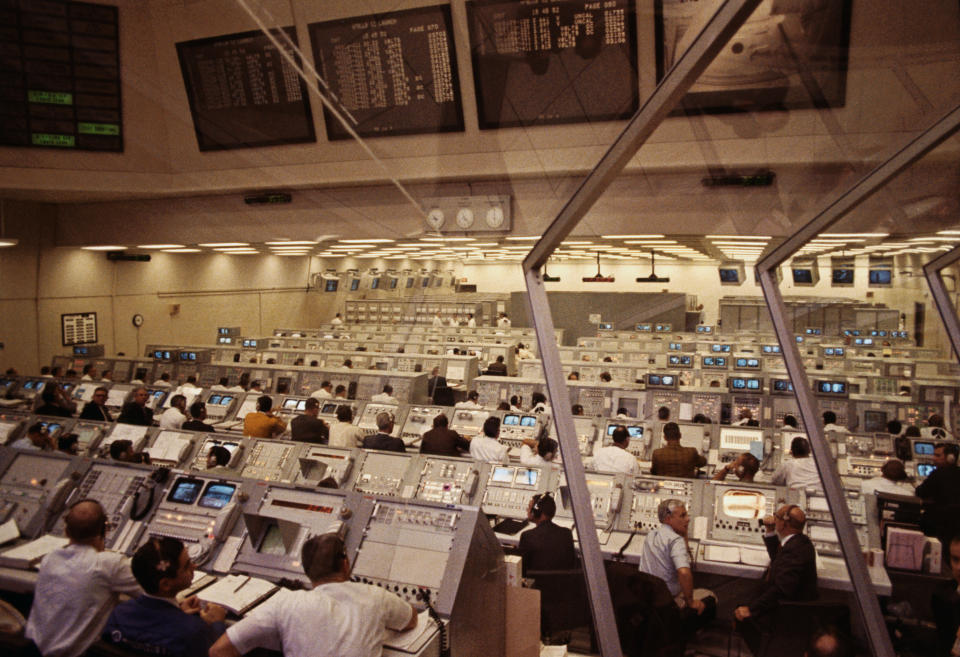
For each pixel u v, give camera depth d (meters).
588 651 3.65
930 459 6.74
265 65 6.10
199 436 5.68
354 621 2.46
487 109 6.94
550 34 6.42
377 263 17.73
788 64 6.09
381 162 7.78
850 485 5.54
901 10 5.36
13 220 10.05
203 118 6.29
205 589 2.97
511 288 21.64
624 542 4.55
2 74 4.61
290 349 12.67
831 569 4.34
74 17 4.69
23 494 4.05
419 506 3.22
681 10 5.95
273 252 15.08
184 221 9.70
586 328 18.73
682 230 8.27
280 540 3.38
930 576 4.22
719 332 16.20
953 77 5.71
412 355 11.30
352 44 6.36
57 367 10.48
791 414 8.20
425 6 6.31
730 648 3.93
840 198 4.53
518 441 7.26
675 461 6.05
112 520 3.78
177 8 5.14
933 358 11.25
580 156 7.50
